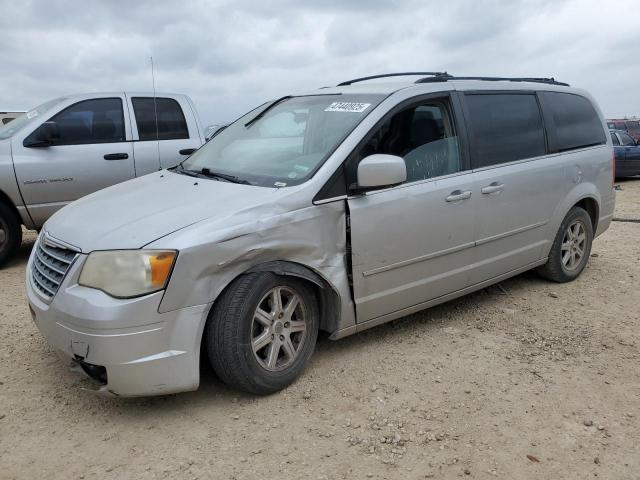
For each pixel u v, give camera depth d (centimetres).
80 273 301
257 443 296
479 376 369
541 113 505
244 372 322
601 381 365
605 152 577
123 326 287
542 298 514
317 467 279
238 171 391
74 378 361
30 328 444
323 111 412
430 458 287
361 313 378
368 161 353
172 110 732
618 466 283
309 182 348
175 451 289
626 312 484
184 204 337
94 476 271
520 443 300
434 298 424
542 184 490
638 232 823
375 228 371
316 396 341
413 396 344
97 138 675
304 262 343
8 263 652
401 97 402
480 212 435
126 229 310
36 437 301
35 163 630
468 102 445
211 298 308
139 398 338
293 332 349
